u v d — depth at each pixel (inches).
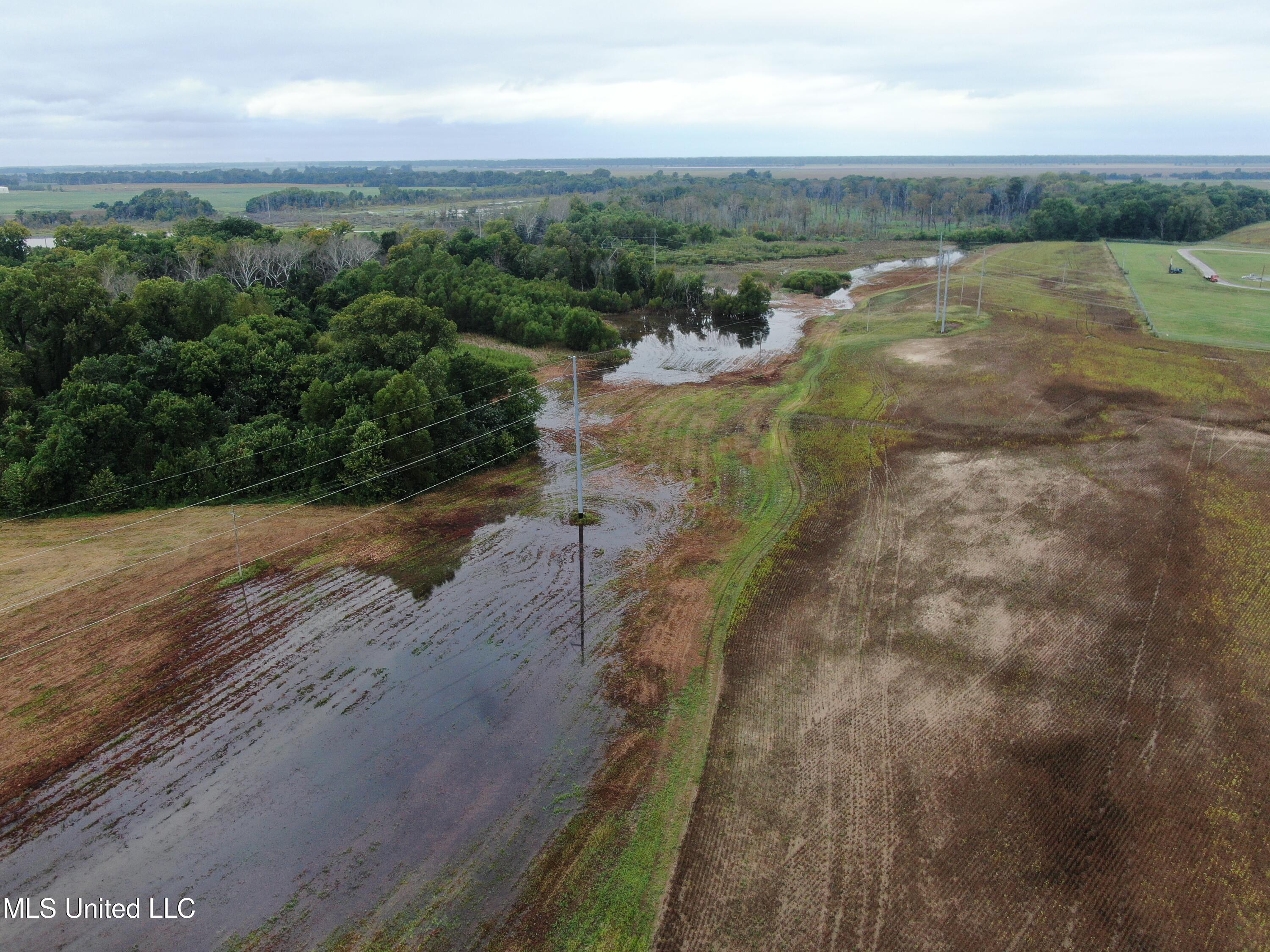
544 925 1036.5
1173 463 2388.0
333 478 2359.7
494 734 1393.9
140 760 1326.3
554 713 1446.9
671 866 1122.0
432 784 1278.3
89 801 1240.8
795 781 1275.8
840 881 1096.2
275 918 1046.4
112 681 1523.1
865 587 1833.2
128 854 1145.4
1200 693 1455.5
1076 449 2529.5
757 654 1608.0
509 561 2005.4
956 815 1205.1
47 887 1090.7
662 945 1009.5
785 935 1019.9
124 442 2305.6
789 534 2110.0
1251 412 2783.0
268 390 2731.3
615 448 2785.4
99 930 1027.3
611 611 1774.1
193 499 2289.6
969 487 2315.5
